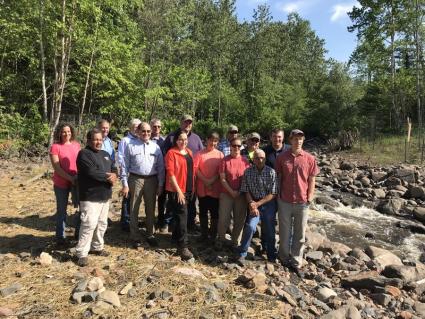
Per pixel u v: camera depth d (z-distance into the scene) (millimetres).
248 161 6473
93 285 4555
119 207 8539
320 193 14172
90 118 21625
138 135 6230
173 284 4883
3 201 8594
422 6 28672
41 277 4840
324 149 27953
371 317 5059
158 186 6293
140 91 23547
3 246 5918
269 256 6328
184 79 28859
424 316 5348
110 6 19109
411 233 10258
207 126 35875
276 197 6289
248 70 48625
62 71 17281
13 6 17094
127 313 4168
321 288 5543
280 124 38812
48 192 9594
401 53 31422
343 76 40781
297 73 57969
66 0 17156
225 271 5648
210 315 4277
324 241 7898
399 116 31734
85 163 5273
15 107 18828
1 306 4117
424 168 17875
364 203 12906
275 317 4480
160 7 24781
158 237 6809
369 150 23484
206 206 6633
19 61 19578
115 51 20078
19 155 15219
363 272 6512
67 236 6469
